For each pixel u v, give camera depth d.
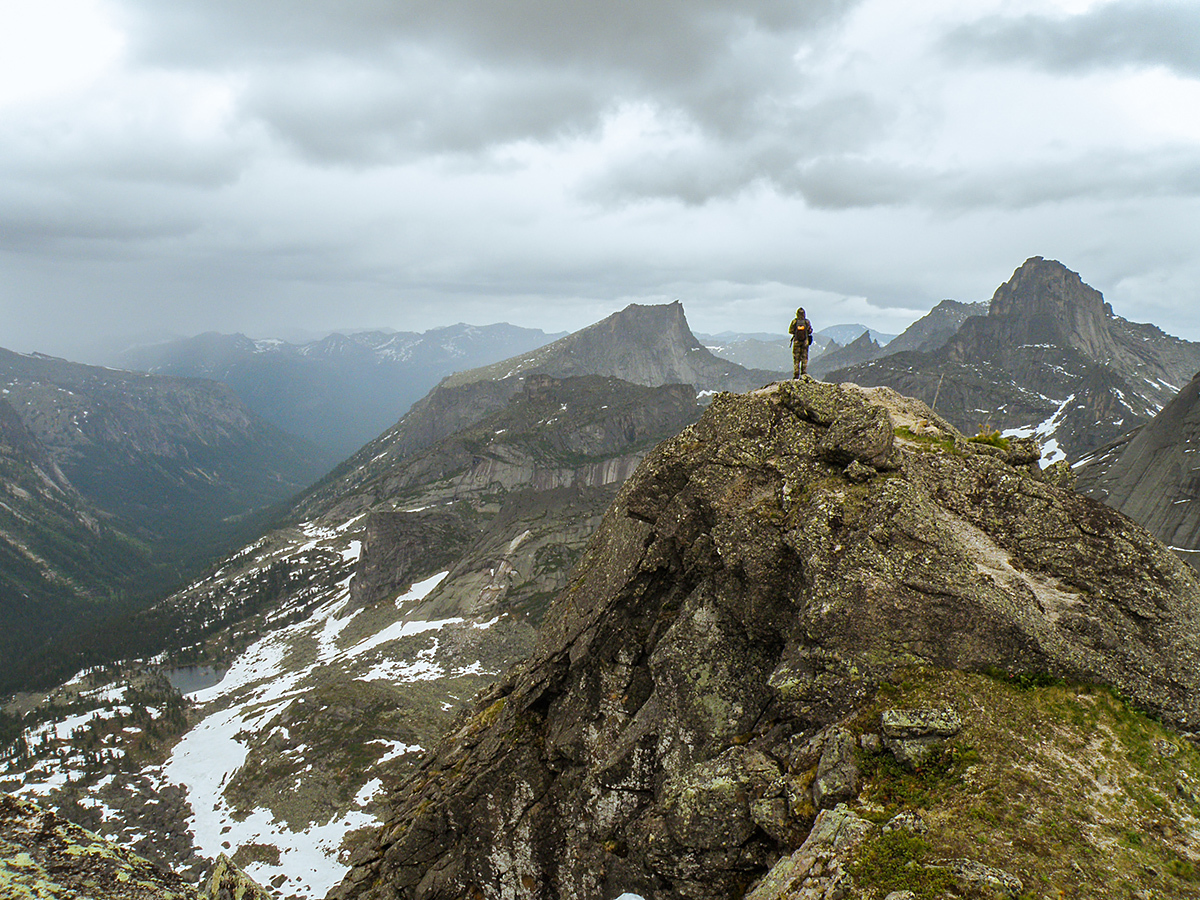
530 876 25.59
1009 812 14.66
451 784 28.34
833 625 18.97
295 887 81.69
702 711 22.09
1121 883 13.05
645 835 19.94
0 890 13.29
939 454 23.31
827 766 17.06
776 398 24.73
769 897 14.59
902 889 13.27
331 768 108.88
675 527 24.73
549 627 28.50
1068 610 18.94
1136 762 15.88
